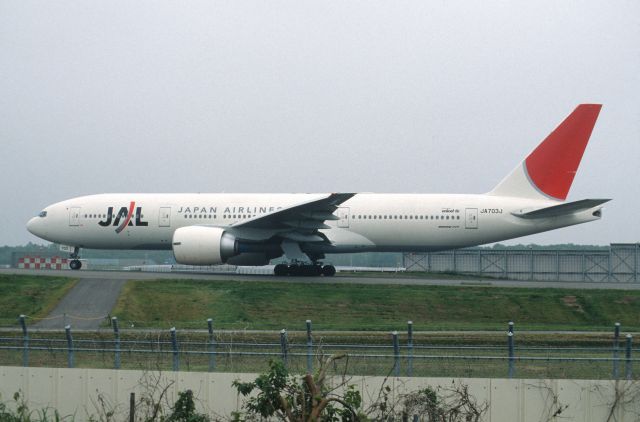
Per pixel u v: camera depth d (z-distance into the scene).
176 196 89.00
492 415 34.34
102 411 35.78
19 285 71.56
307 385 29.59
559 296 69.62
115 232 88.50
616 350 36.78
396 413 33.44
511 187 86.56
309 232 82.88
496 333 54.22
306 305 65.94
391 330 55.72
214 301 66.44
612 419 33.91
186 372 35.75
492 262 120.25
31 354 43.94
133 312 63.62
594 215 84.62
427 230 85.06
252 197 87.56
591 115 84.69
